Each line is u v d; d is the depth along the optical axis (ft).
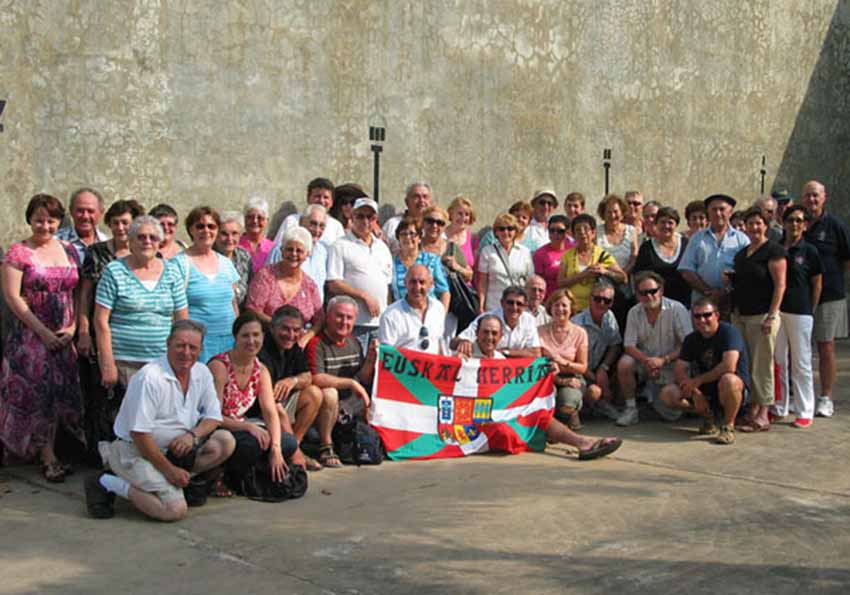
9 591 15.62
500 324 26.32
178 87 30.27
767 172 50.70
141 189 29.71
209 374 20.51
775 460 24.89
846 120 54.49
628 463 24.52
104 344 22.00
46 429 22.45
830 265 30.58
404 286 28.02
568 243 32.63
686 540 18.34
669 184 46.06
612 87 43.24
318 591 15.71
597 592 15.72
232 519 19.44
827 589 15.96
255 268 27.43
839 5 53.36
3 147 27.07
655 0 44.65
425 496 21.24
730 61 48.29
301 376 23.22
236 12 31.37
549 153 41.06
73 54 28.22
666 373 29.01
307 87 33.22
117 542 17.99
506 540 18.26
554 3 40.70
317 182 30.60
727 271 29.99
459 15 37.52
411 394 25.13
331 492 21.52
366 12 34.65
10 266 22.33
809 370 29.19
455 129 37.68
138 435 19.15
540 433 26.12
